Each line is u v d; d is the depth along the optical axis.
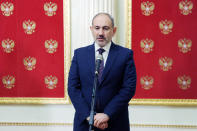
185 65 3.34
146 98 3.40
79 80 2.10
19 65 3.46
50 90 3.48
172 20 3.30
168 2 3.29
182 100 3.37
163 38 3.33
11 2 3.39
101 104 1.96
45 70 3.46
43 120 3.52
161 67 3.36
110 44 2.06
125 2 3.32
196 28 3.30
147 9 3.31
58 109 3.50
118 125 1.98
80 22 3.37
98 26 1.89
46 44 3.43
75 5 3.37
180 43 3.32
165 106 3.42
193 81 3.35
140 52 3.36
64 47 3.41
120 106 1.90
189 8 3.29
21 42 3.43
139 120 3.45
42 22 3.40
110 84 1.97
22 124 3.52
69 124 3.49
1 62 3.46
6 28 3.42
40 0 3.38
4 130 3.55
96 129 1.95
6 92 3.49
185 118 3.43
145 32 3.33
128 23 3.33
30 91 3.48
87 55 2.05
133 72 2.02
